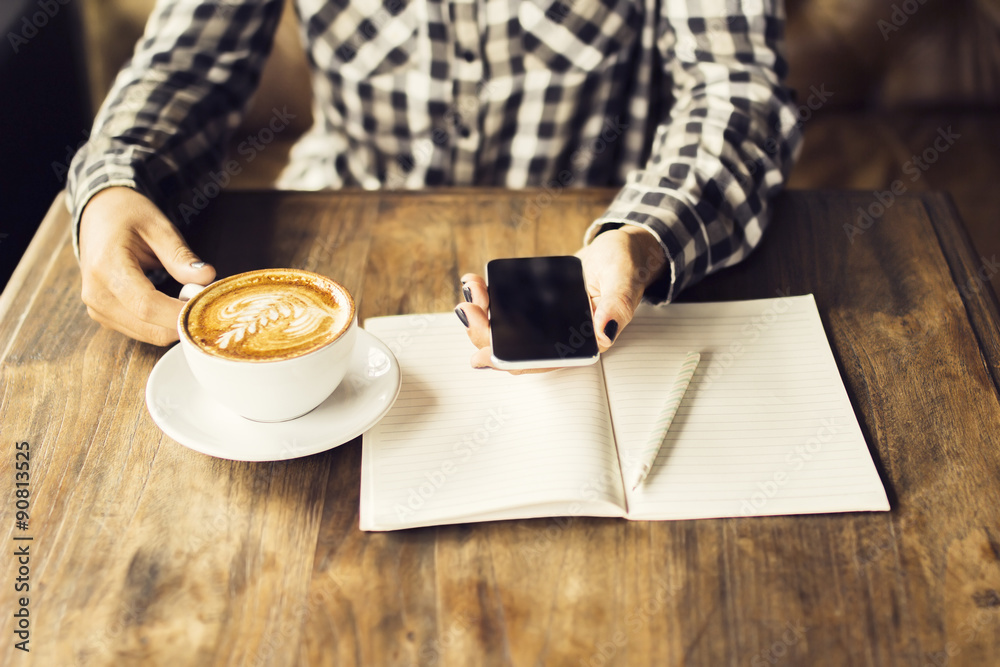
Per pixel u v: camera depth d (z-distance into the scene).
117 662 0.39
